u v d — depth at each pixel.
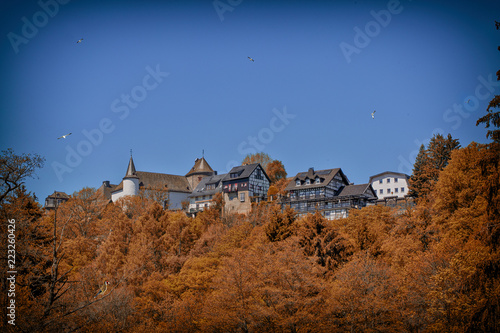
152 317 47.38
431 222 49.31
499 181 23.91
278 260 42.19
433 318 33.91
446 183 46.19
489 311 21.34
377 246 50.06
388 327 35.78
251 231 68.25
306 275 40.62
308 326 36.88
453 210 45.56
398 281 39.75
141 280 56.41
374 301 36.38
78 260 66.19
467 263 29.38
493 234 23.50
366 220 60.72
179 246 70.81
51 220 76.12
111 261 64.62
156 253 65.88
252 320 37.44
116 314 42.12
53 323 29.83
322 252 50.31
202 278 51.12
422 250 46.44
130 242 72.19
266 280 39.69
